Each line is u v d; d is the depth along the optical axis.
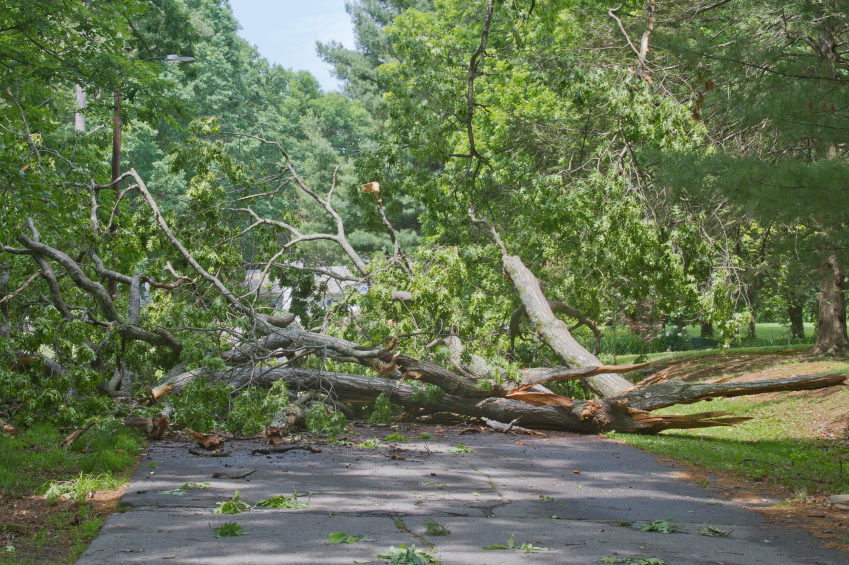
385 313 13.36
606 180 13.85
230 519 5.31
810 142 12.58
